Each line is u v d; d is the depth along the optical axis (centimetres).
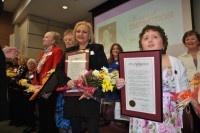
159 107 108
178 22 374
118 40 517
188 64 266
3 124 423
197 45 266
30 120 354
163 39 129
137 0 470
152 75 111
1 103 111
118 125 234
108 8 561
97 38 594
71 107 150
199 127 154
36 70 250
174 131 115
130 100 118
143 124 119
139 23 459
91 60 154
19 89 346
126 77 120
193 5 375
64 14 679
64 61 168
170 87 118
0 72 114
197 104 103
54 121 235
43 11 655
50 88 186
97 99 141
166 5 399
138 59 116
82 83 138
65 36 247
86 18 704
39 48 699
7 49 133
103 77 132
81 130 156
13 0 687
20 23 776
